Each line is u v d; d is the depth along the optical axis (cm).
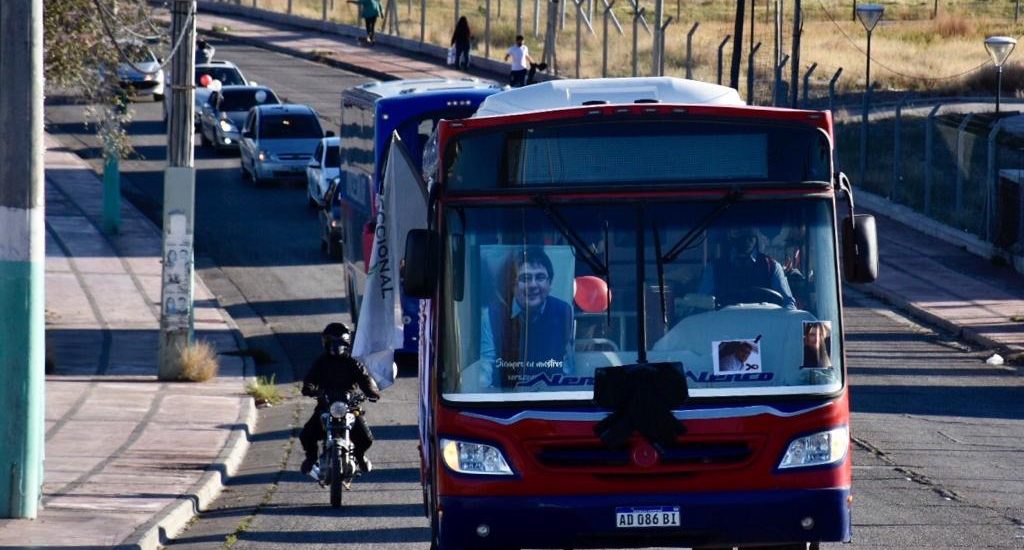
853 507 4797
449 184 3462
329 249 11475
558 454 3338
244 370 7938
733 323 3403
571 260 3422
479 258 3428
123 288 10112
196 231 12575
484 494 3338
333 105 19238
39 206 4725
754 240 3444
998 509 4759
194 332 8900
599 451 3334
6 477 4703
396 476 5553
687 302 3416
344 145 9200
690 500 3328
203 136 17462
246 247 11931
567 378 3372
